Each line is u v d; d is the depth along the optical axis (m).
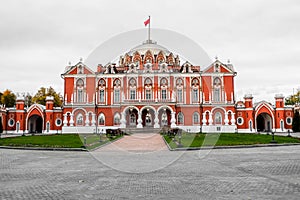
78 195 9.02
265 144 31.23
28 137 42.00
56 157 20.61
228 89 61.66
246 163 16.72
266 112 66.44
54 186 10.43
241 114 66.12
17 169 14.73
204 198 8.62
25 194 9.27
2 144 32.03
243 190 9.67
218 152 24.14
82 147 27.22
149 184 10.62
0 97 99.75
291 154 21.98
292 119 65.69
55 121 67.19
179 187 10.11
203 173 13.14
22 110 68.44
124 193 9.24
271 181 11.23
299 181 11.23
